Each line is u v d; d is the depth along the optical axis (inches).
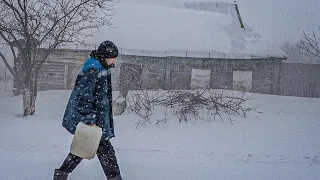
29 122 296.4
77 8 361.1
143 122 295.4
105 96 145.5
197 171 183.2
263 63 820.0
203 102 320.8
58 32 366.6
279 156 219.1
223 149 233.8
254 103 443.2
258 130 281.9
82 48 698.8
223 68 804.6
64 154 204.5
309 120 320.2
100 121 143.9
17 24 354.9
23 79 358.6
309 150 235.3
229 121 303.4
